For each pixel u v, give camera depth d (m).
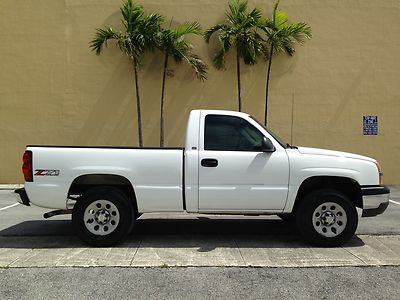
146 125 15.03
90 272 5.00
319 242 6.06
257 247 6.08
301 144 14.89
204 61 14.95
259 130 6.24
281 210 6.15
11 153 15.12
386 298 4.27
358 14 14.87
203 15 14.98
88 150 6.14
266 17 14.87
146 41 13.73
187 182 6.07
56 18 15.09
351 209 6.05
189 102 14.98
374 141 14.87
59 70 15.12
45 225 7.77
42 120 15.13
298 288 4.52
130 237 6.69
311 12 14.90
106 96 15.09
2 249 6.02
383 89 14.88
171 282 4.68
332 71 14.88
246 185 6.07
